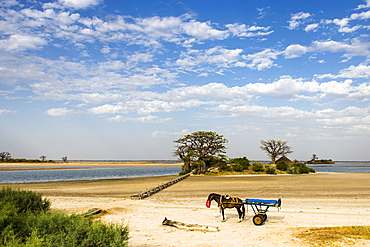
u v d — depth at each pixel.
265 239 9.32
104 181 40.25
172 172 78.19
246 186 30.22
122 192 25.47
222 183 34.69
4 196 12.05
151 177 51.03
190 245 8.74
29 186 32.31
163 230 10.88
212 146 60.47
